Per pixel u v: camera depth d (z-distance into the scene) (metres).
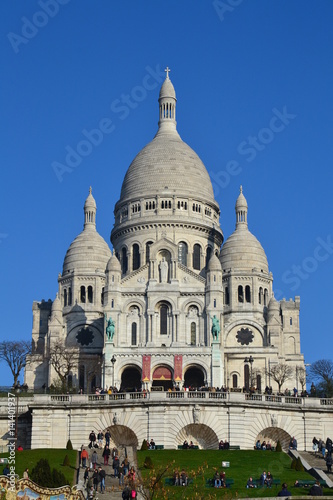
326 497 83.81
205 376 183.00
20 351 186.00
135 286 195.12
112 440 114.12
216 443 112.88
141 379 181.25
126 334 192.00
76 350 193.50
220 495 88.75
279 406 115.81
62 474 89.06
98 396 115.75
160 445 111.38
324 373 190.12
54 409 114.38
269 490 90.44
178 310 192.38
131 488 85.94
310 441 115.50
